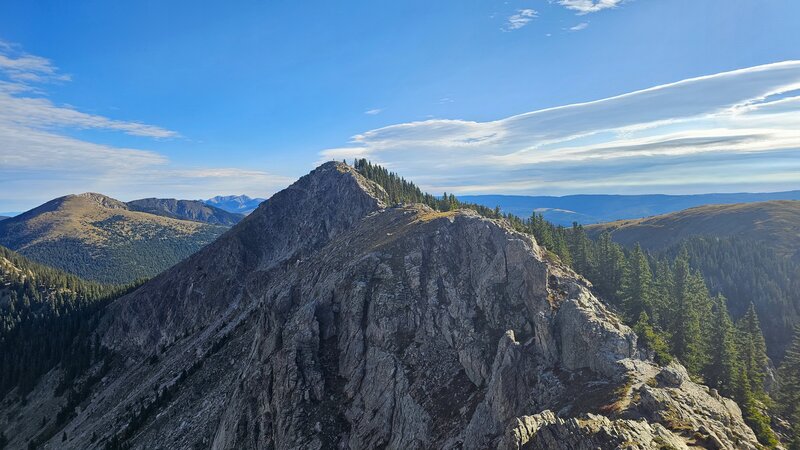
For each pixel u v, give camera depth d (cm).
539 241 12744
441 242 10225
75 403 18412
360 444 7231
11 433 18562
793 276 16938
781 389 7781
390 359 8019
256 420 8650
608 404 4847
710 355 7769
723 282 17162
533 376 6097
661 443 3831
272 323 10944
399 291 9219
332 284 10219
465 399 6756
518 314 7519
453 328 8119
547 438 4100
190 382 12938
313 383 8394
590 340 5950
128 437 11925
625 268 10106
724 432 4275
